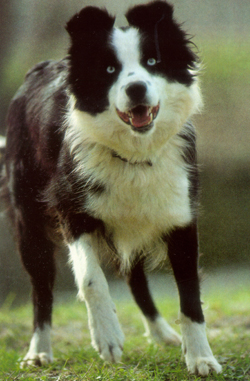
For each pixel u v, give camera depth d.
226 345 5.25
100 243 4.64
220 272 11.34
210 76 13.85
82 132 4.46
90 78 4.30
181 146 4.56
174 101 4.39
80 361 4.82
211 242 12.24
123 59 4.22
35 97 5.66
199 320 4.29
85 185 4.43
